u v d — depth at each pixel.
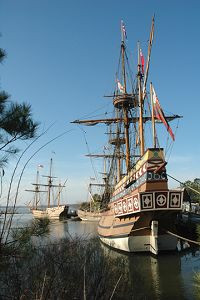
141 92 39.22
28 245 7.90
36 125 8.60
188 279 22.38
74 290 11.95
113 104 50.91
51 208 105.44
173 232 33.94
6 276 10.85
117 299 14.19
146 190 32.28
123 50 51.47
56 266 13.58
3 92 8.82
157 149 32.78
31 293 10.91
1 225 7.34
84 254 16.36
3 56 9.30
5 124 8.42
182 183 23.33
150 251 33.94
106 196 58.00
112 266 17.27
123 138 58.50
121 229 36.34
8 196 7.36
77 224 91.25
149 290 19.22
